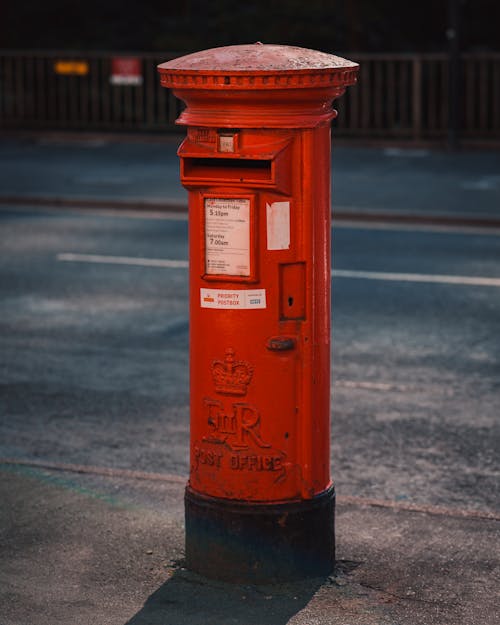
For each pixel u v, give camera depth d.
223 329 4.92
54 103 24.06
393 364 8.93
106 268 12.41
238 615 4.81
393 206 15.62
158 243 13.78
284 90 4.67
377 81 21.89
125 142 22.98
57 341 9.65
